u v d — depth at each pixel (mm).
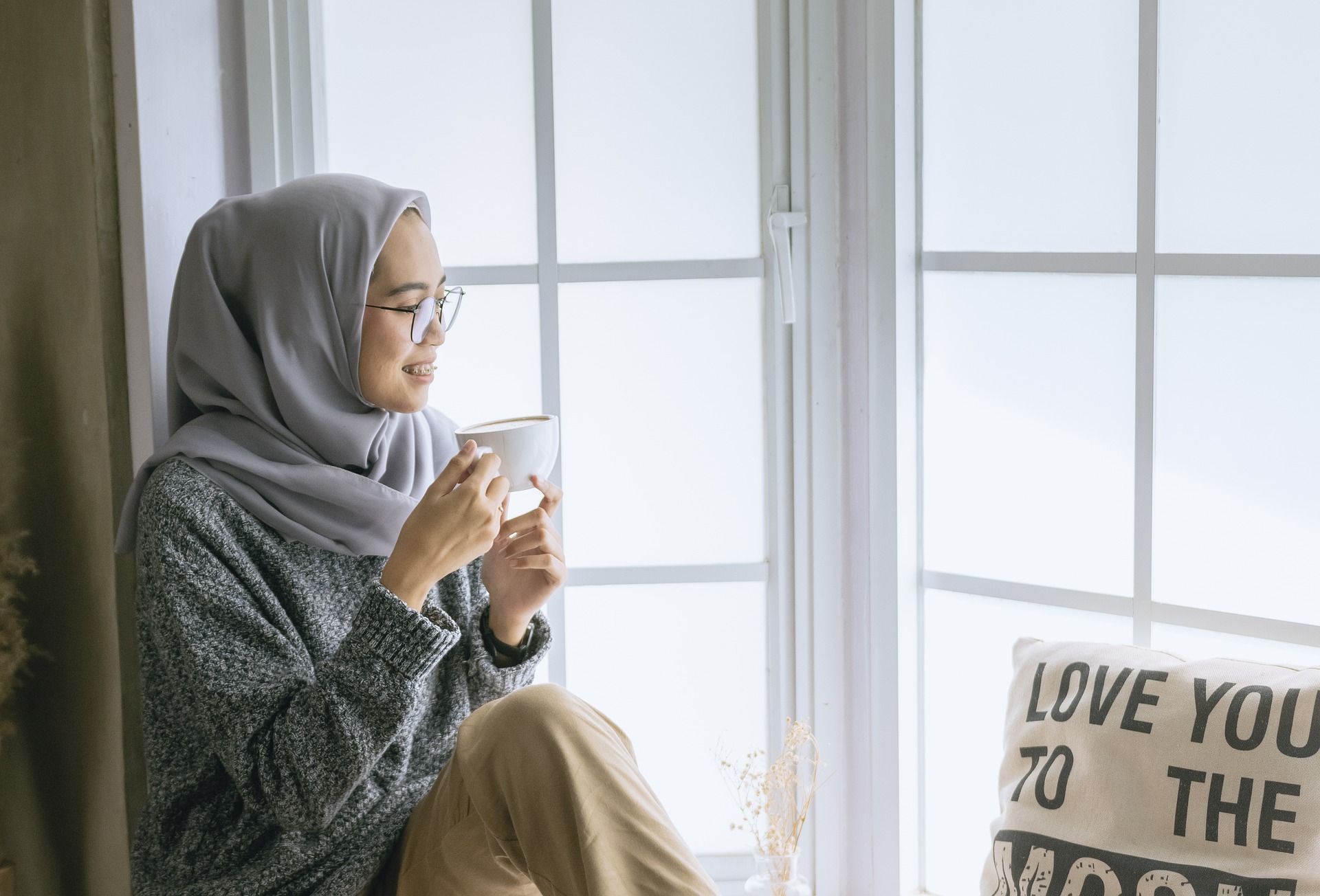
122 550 1396
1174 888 1171
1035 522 1621
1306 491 1413
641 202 1732
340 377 1391
